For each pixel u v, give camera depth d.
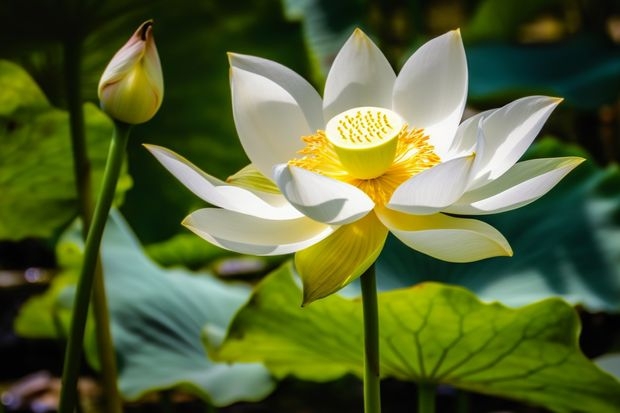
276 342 1.72
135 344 1.91
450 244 1.47
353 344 1.67
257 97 1.55
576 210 1.91
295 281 1.64
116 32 1.86
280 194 1.54
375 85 1.58
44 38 1.76
